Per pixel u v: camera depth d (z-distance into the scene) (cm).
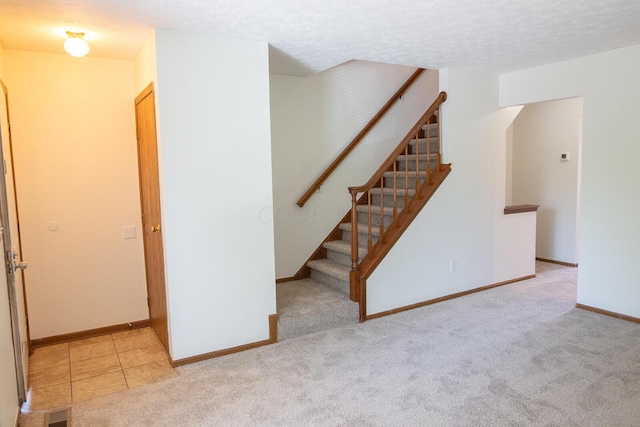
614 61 355
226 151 303
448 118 416
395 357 302
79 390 268
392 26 280
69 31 276
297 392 258
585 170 384
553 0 242
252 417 233
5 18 250
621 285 367
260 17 257
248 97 309
